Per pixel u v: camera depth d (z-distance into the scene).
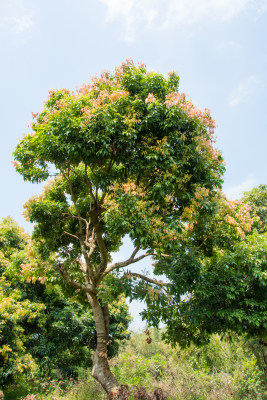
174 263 6.81
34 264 9.66
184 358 13.34
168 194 6.76
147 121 6.62
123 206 6.18
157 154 6.42
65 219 10.24
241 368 10.74
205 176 7.02
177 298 7.15
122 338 17.64
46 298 15.80
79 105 6.76
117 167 8.16
